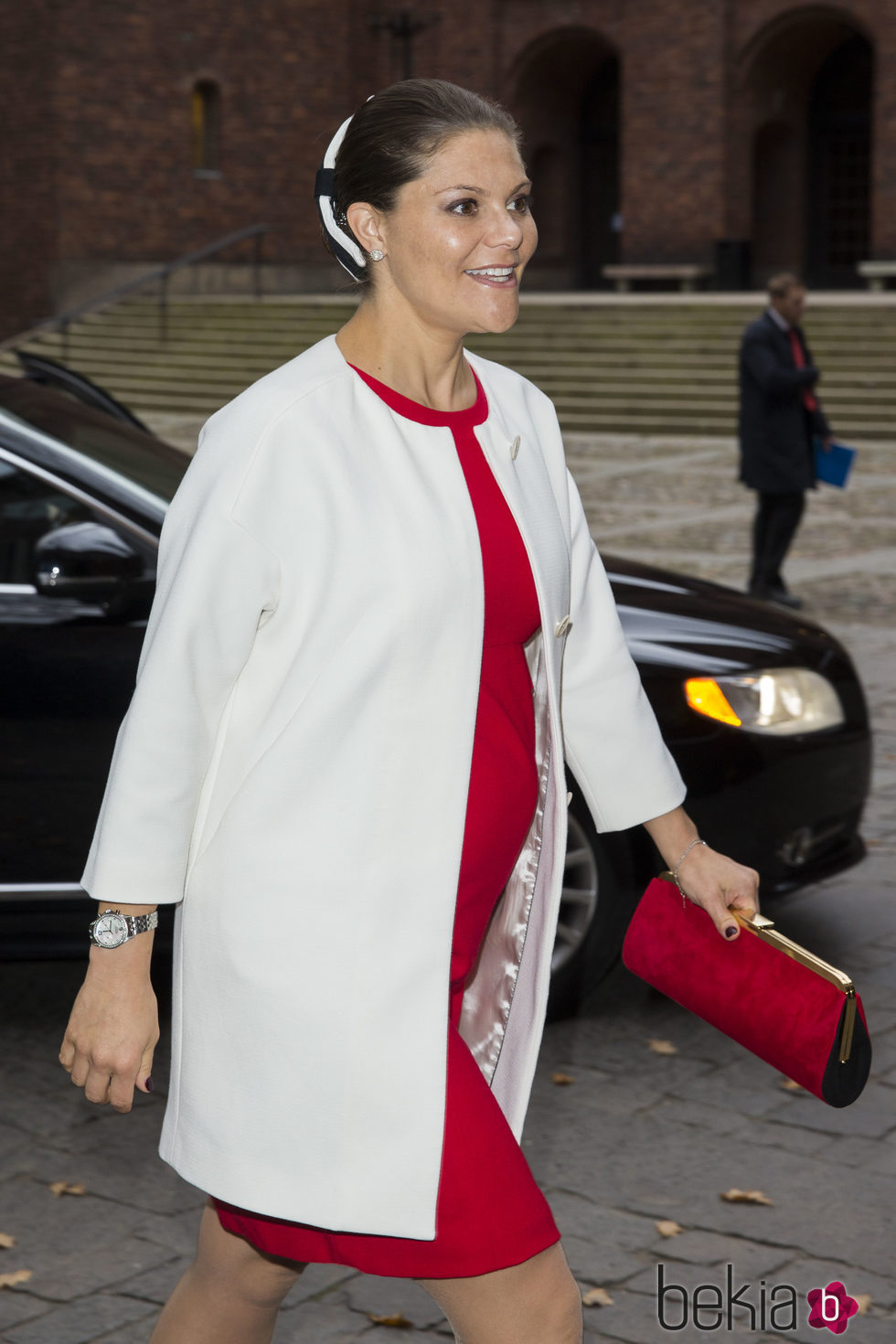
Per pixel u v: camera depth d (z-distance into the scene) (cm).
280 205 3238
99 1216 333
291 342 2653
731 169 3116
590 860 422
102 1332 291
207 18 3100
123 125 3038
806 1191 342
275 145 3219
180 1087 200
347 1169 192
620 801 226
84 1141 368
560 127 3466
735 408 2119
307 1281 309
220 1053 194
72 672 404
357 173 190
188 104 3103
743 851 433
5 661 402
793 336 1035
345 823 187
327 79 3259
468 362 210
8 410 440
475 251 188
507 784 198
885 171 2941
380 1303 302
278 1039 190
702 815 427
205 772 191
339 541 185
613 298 2548
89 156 3011
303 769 187
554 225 3503
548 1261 196
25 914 411
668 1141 365
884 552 1246
